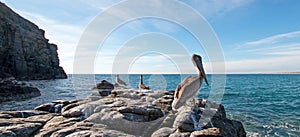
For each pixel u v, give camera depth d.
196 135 4.76
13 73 39.16
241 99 23.97
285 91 34.28
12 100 16.56
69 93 21.28
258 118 13.94
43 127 4.93
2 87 17.00
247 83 58.19
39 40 51.03
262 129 11.49
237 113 15.52
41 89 25.75
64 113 5.74
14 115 5.75
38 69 47.69
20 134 4.38
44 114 6.14
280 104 20.47
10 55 39.03
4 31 38.12
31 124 4.89
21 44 42.88
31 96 18.47
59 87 28.88
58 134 4.30
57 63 59.53
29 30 48.66
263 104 20.33
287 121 13.09
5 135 4.16
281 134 10.72
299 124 12.43
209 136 4.74
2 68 35.62
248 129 11.49
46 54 52.75
